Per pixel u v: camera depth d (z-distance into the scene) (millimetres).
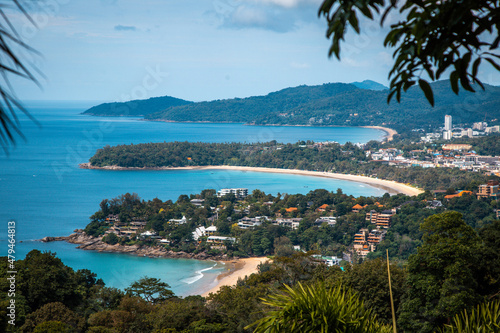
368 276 27594
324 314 8430
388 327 9164
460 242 24250
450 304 22062
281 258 41000
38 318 37938
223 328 34969
